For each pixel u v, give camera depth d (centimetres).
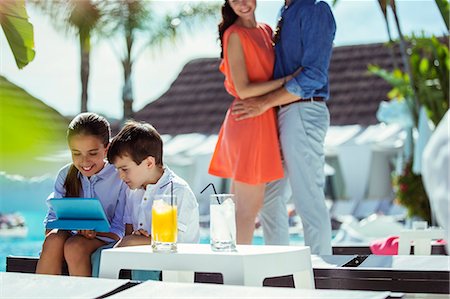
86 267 258
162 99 1348
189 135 1266
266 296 152
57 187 294
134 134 255
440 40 874
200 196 1201
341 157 1185
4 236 881
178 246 219
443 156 117
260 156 323
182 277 243
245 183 324
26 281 178
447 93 758
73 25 1180
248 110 319
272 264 195
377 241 361
